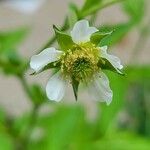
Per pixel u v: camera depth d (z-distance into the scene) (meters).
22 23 0.17
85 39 0.07
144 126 0.12
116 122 0.12
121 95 0.10
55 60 0.07
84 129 0.11
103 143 0.11
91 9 0.08
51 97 0.07
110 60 0.07
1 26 0.17
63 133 0.10
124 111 0.13
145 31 0.11
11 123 0.12
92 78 0.08
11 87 0.16
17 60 0.09
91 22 0.08
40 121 0.11
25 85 0.09
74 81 0.08
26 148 0.10
